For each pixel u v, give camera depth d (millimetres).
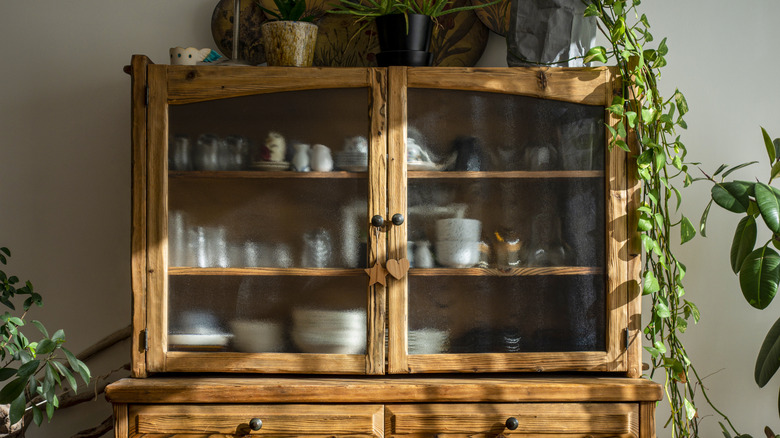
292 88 1549
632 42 1593
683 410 1910
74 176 1953
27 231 1946
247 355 1531
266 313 1555
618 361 1544
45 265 1944
